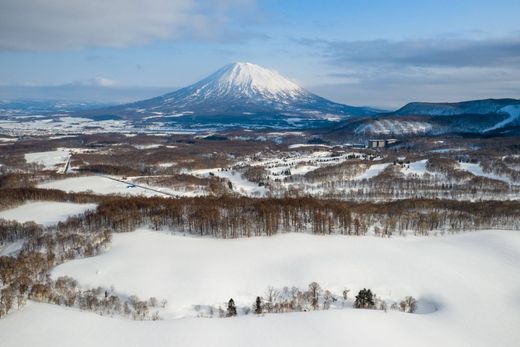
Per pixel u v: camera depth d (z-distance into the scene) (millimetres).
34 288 131750
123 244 180000
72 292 136625
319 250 173875
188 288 144125
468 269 156250
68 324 110688
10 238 199875
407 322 118438
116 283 145875
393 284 148250
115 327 110625
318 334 108250
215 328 111438
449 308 131375
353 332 109438
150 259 163625
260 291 145250
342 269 156625
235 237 190000
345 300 139375
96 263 159750
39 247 180000
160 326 112062
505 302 133125
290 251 172750
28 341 102188
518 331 117062
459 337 113062
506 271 154000
